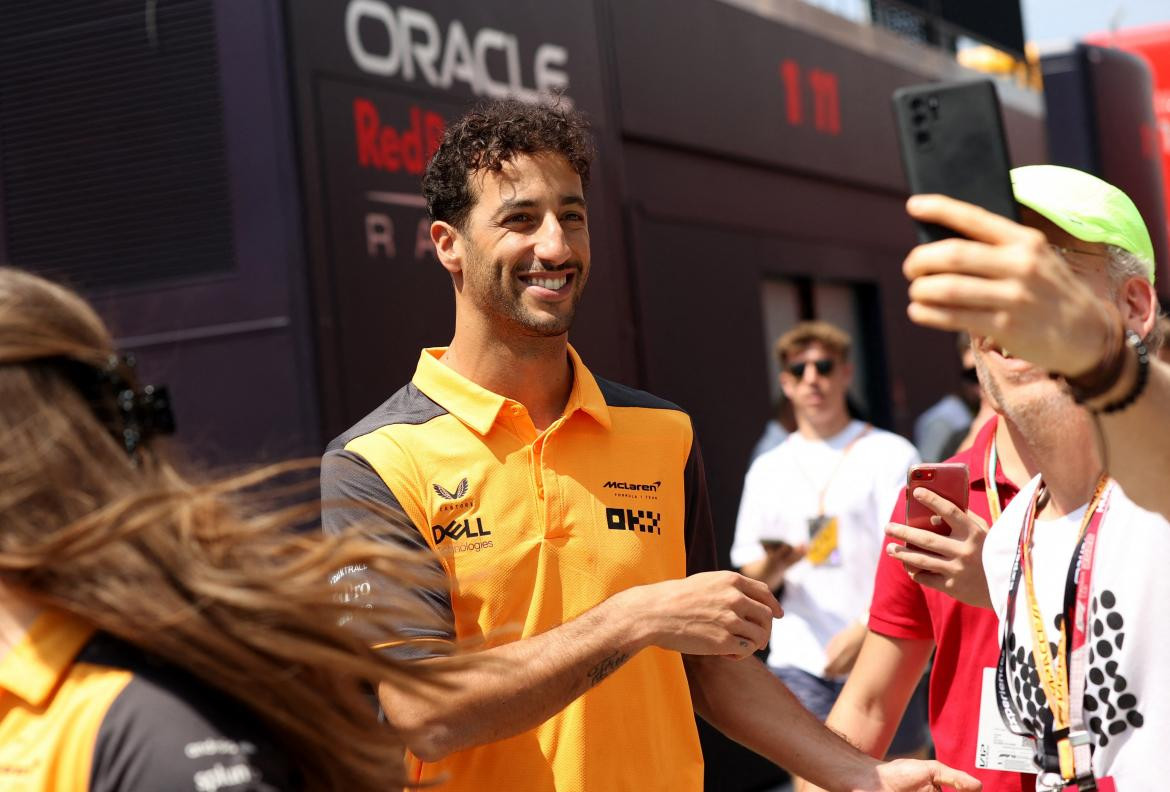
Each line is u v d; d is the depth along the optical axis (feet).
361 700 4.06
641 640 6.18
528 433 6.95
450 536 6.68
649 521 7.14
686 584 6.29
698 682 7.42
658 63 18.78
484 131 7.01
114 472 3.77
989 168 4.07
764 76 21.53
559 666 6.08
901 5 26.55
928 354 26.61
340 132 13.38
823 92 23.29
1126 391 3.80
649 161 18.63
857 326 24.82
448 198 7.14
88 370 3.83
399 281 13.91
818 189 23.24
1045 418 5.41
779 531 13.67
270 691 3.73
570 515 6.90
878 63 25.38
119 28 13.50
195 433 13.16
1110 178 27.02
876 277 24.89
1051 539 5.64
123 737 3.50
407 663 4.12
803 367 13.73
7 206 13.80
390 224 13.87
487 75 15.46
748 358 20.40
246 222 13.03
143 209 13.38
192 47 13.23
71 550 3.57
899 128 4.18
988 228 3.62
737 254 20.47
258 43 12.95
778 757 7.19
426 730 5.99
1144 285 5.88
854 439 13.71
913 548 7.00
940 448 16.21
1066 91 26.84
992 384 5.57
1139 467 3.96
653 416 7.47
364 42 13.78
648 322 18.04
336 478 6.78
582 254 7.13
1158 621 5.12
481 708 6.02
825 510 13.42
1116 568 5.25
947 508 6.83
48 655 3.61
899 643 8.02
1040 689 5.58
